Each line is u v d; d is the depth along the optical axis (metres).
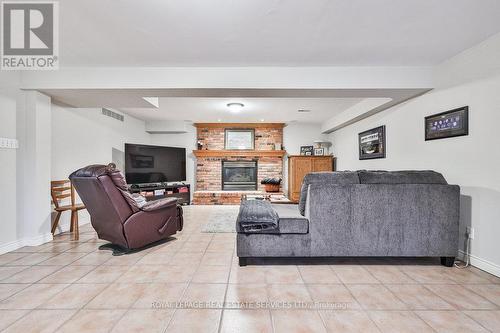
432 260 2.45
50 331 1.38
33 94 2.85
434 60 2.67
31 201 2.83
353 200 2.26
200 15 1.87
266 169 6.70
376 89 2.89
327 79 2.85
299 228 2.26
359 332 1.38
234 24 2.00
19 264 2.30
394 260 2.45
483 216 2.22
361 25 2.01
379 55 2.56
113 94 3.09
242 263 2.28
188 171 6.59
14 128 2.72
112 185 2.42
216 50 2.45
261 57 2.62
